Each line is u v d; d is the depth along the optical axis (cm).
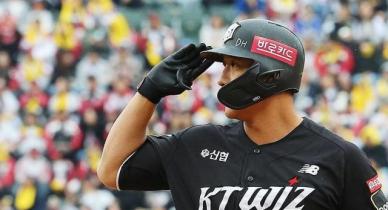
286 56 1177
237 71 1185
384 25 6041
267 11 6450
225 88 1175
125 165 1239
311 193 1151
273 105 1191
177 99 5050
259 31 1180
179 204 1208
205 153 1212
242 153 1197
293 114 1204
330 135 1195
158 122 4931
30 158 4825
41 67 5794
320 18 6162
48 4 6228
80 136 5009
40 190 4753
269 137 1195
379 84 5484
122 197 4469
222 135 1223
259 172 1174
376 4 6125
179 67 1203
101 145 5038
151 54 5931
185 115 4919
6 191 4775
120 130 1234
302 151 1182
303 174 1162
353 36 5950
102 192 4509
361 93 5422
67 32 6000
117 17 6156
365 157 1191
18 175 4794
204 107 5125
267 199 1154
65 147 4931
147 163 1237
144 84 1218
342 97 5338
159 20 6347
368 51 5825
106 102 5200
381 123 5056
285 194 1153
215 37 6247
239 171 1184
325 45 5866
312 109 5253
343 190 1173
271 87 1175
